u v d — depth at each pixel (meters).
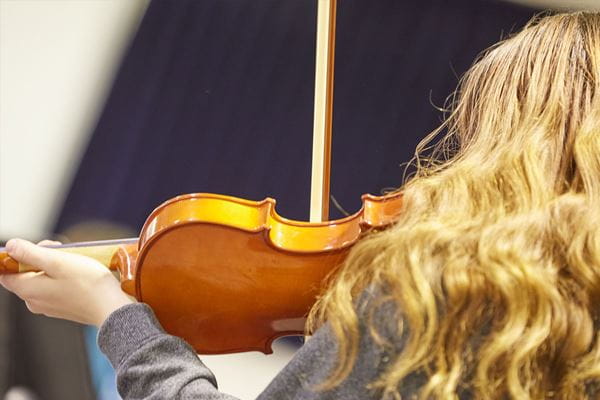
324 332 1.98
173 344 2.28
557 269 1.95
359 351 1.92
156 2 7.49
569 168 2.12
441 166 2.33
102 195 7.29
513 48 2.31
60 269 2.63
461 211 2.04
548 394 1.92
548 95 2.19
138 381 2.21
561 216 1.99
